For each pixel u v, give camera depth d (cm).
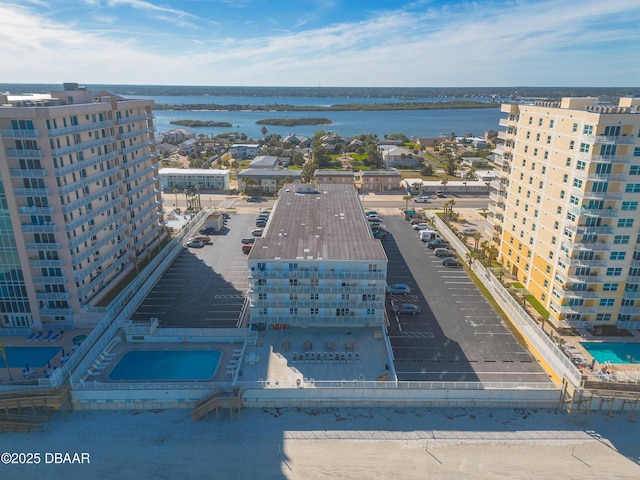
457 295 8625
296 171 17975
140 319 7594
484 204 15575
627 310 7225
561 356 6253
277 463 4944
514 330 7406
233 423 5519
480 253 10425
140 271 9325
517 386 5819
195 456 5022
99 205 8156
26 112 6381
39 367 6375
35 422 5484
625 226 6862
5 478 4734
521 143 8819
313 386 5778
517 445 5209
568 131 7119
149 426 5475
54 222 6938
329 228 8312
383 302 7062
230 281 9162
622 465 4959
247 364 6266
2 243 6919
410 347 6850
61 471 4819
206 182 17300
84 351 6512
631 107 6756
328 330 7144
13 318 7306
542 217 7969
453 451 5125
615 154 6512
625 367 6306
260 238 7762
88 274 7600
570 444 5231
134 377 6112
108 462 4941
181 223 12925
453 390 5731
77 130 7331
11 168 6675
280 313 7138
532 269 8350
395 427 5466
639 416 5662
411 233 12431
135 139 9750
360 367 6228
